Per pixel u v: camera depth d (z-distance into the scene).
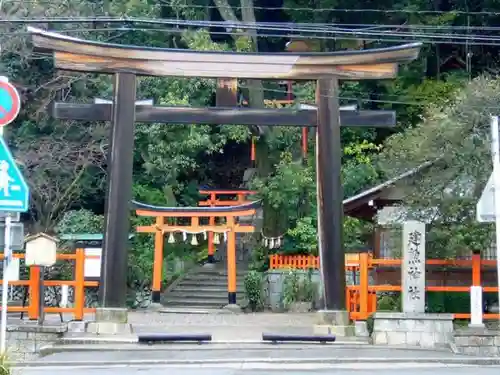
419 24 29.78
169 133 28.42
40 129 28.12
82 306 17.25
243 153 34.81
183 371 12.22
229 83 17.83
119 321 16.53
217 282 27.89
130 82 17.27
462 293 18.64
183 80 28.69
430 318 15.79
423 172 17.50
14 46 26.56
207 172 34.53
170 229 25.36
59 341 15.61
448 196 16.84
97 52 17.03
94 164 28.27
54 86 27.50
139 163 30.48
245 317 21.98
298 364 13.33
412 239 16.11
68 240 23.70
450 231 17.03
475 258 16.67
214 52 17.45
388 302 18.83
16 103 11.34
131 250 27.67
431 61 32.16
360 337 16.48
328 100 17.66
